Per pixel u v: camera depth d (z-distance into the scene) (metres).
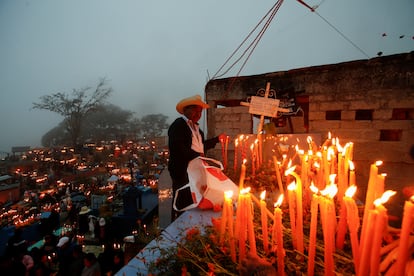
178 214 4.35
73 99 42.25
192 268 1.81
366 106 5.11
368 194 1.50
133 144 49.12
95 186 21.64
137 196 12.21
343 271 1.69
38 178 27.38
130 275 2.04
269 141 5.35
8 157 39.78
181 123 3.78
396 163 4.88
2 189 21.98
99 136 61.00
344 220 1.93
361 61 5.13
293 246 1.88
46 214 13.98
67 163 32.84
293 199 1.88
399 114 5.11
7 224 15.28
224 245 1.98
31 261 7.73
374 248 1.13
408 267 1.41
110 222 11.59
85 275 6.02
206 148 4.71
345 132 5.33
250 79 6.27
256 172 4.53
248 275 1.40
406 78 4.77
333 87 5.41
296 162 5.09
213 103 6.78
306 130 6.98
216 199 3.27
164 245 2.41
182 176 3.66
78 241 11.80
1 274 6.27
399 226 4.75
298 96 6.01
